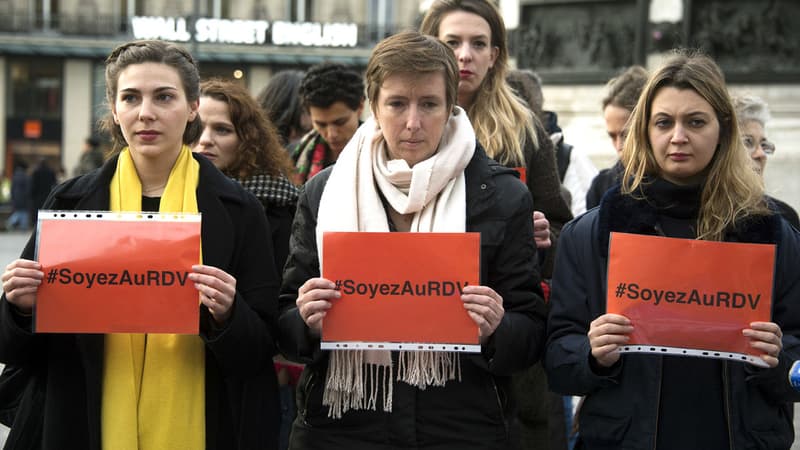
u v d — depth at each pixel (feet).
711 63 9.98
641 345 9.30
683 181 10.02
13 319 9.31
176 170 10.10
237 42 121.19
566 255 10.21
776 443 9.46
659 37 36.91
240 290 10.10
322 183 10.43
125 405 9.45
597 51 38.42
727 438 9.44
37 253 9.33
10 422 10.18
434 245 9.47
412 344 9.41
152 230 9.40
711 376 9.53
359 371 9.65
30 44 121.19
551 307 10.14
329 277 9.52
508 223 9.93
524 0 39.52
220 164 13.26
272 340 10.01
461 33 12.83
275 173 13.21
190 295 9.32
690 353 9.26
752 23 37.29
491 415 9.74
